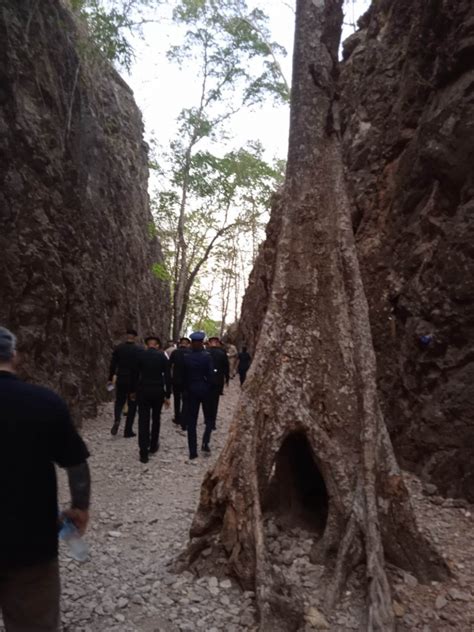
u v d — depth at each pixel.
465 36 6.94
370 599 3.47
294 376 4.55
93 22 12.70
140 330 21.45
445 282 6.42
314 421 4.41
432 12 8.16
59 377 10.12
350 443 4.34
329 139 5.16
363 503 4.04
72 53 12.75
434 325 6.52
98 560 4.54
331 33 5.24
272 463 4.36
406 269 7.54
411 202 7.95
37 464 2.40
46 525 2.41
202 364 8.42
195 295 26.69
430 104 8.10
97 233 15.82
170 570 4.27
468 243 6.22
